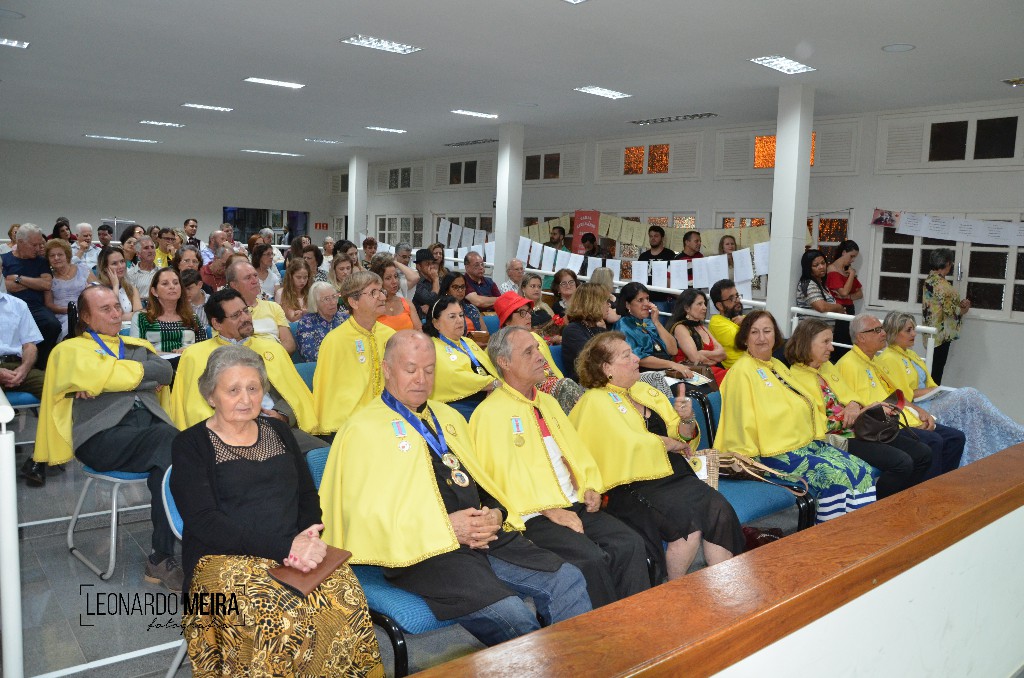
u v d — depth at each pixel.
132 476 2.96
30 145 13.59
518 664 1.01
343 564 2.01
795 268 6.95
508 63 6.50
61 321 5.23
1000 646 2.22
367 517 2.13
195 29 5.82
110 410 3.04
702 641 1.08
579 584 2.20
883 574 1.48
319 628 1.85
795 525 3.88
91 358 3.03
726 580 1.31
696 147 9.34
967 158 7.25
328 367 3.57
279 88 8.00
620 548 2.50
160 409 3.22
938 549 1.68
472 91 7.72
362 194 13.06
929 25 4.95
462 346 3.75
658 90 7.29
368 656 1.93
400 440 2.27
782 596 1.24
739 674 1.21
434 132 10.59
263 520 2.05
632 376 2.94
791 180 6.86
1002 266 7.18
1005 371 7.19
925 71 6.11
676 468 2.96
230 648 1.83
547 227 10.87
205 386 2.09
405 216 14.24
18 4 5.25
